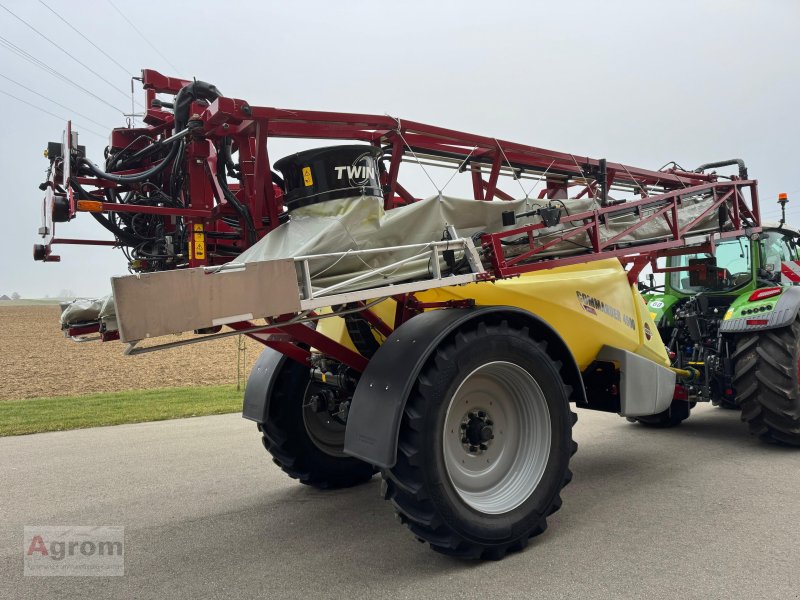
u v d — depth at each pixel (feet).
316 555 9.70
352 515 11.87
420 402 8.75
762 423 15.87
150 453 17.79
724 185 16.33
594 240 12.64
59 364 58.23
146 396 33.81
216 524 11.35
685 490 12.53
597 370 13.91
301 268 8.48
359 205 9.94
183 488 13.96
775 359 15.29
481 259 10.99
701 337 17.98
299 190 10.40
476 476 9.97
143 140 13.32
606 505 11.73
